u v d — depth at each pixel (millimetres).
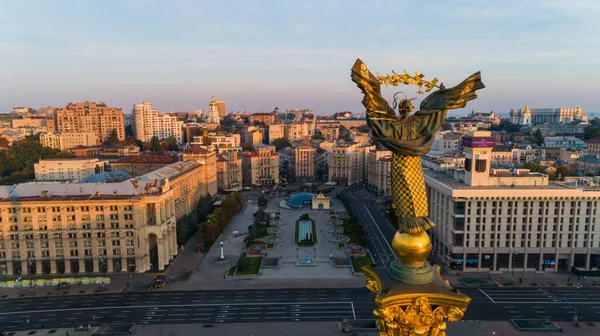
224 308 134375
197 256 184875
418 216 26578
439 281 27344
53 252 163750
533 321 120938
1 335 118375
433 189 188500
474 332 116500
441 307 26047
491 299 138375
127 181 175000
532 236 161250
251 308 134125
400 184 26828
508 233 161500
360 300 139000
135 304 138000
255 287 151375
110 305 137500
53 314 131500
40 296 144875
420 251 26438
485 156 167500
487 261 162875
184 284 154750
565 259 164750
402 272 27094
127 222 163625
